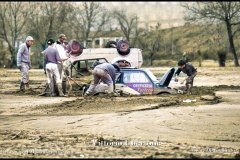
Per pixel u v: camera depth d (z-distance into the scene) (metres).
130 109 30.30
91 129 24.30
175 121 26.25
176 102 33.31
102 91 37.72
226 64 112.50
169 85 39.62
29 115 28.64
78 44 46.59
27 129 24.39
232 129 24.30
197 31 150.12
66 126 25.12
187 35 149.62
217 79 59.03
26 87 43.12
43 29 130.75
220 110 29.78
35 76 69.31
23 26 131.50
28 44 43.00
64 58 39.47
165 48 141.50
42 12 133.12
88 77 46.44
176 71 40.19
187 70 39.91
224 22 114.94
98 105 31.84
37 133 23.20
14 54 120.31
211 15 112.12
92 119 27.00
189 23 120.88
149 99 34.59
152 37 144.50
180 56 131.75
